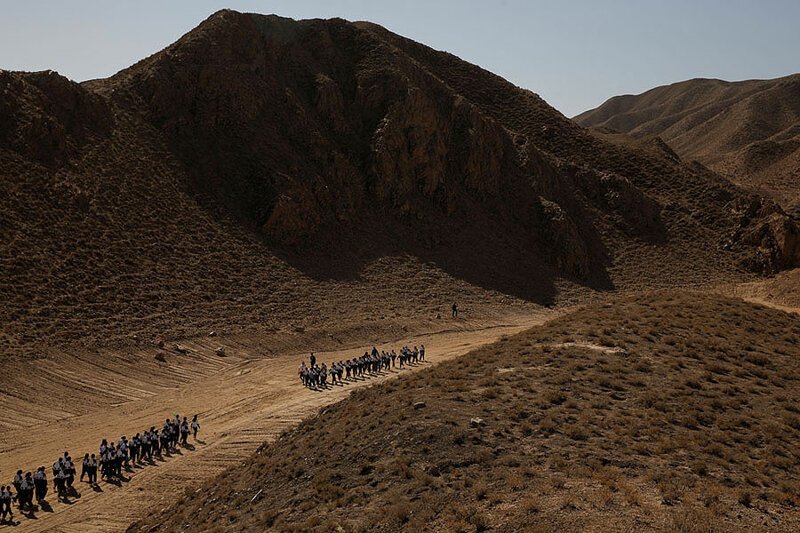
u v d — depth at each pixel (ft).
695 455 51.78
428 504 47.37
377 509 48.83
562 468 49.62
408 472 53.36
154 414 107.55
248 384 125.49
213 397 117.70
